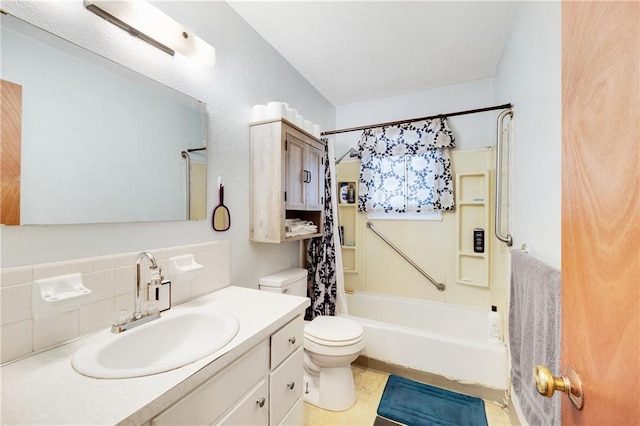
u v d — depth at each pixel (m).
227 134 1.53
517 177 1.51
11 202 0.77
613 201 0.36
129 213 1.06
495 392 1.65
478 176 2.35
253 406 0.94
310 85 2.46
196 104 1.35
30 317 0.79
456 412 1.57
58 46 0.87
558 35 0.98
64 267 0.86
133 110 1.08
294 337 1.19
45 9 0.85
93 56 0.96
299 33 1.78
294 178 1.75
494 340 1.73
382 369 1.97
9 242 0.77
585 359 0.43
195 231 1.34
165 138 1.21
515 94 1.57
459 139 2.48
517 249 1.38
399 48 1.93
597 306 0.40
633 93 0.33
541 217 1.12
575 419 0.45
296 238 1.78
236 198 1.59
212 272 1.41
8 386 0.65
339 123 2.98
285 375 1.13
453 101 2.51
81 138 0.93
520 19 1.48
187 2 1.30
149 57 1.14
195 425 0.73
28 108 0.81
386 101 2.79
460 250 2.40
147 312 1.01
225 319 1.02
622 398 0.33
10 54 0.78
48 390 0.64
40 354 0.80
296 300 1.28
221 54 1.49
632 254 0.33
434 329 2.32
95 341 0.86
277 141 1.62
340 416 1.56
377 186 2.69
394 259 2.68
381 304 2.54
